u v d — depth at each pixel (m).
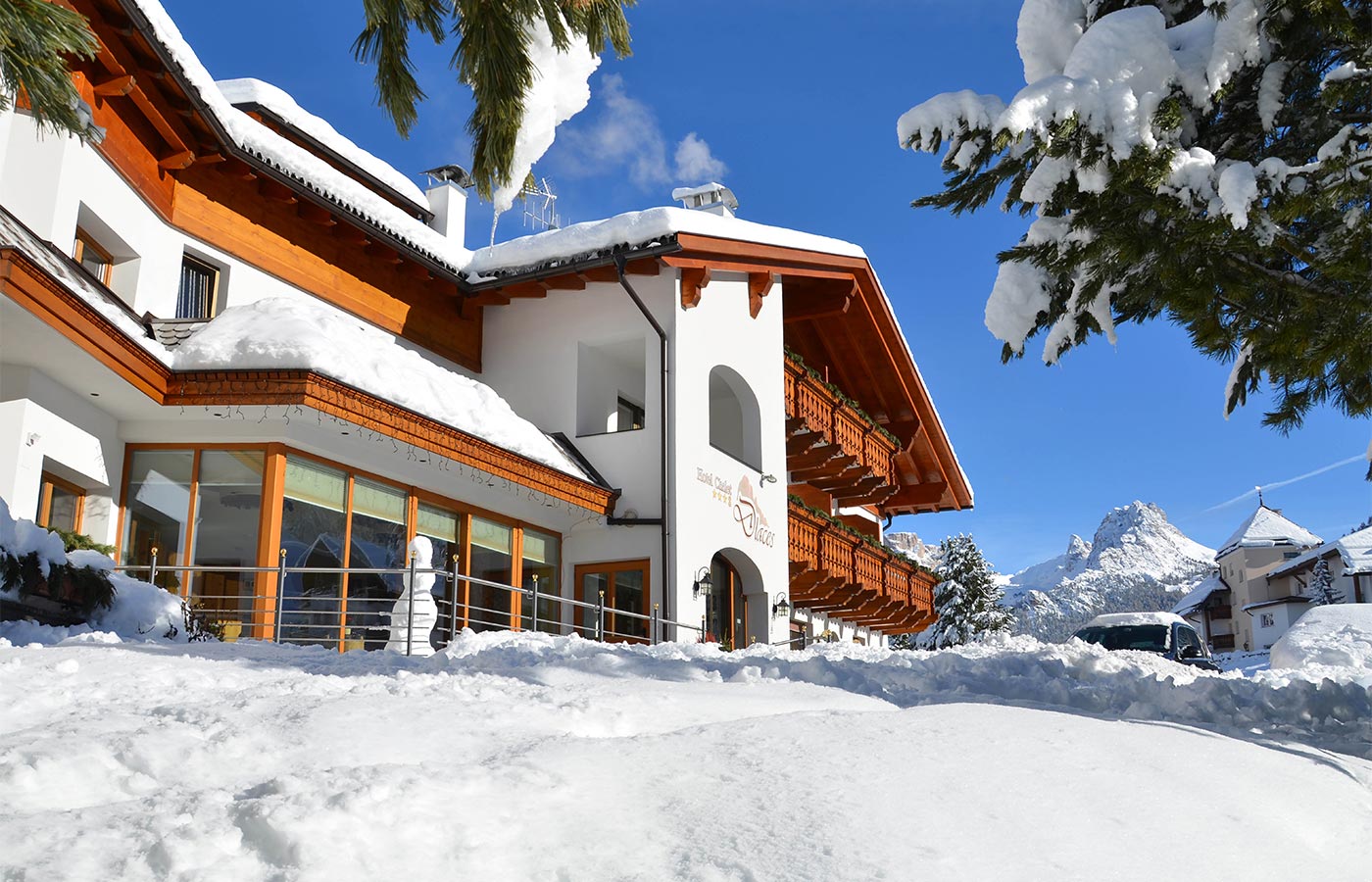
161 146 14.85
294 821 3.00
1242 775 4.86
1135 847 3.71
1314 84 8.64
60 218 12.55
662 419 18.39
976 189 8.56
